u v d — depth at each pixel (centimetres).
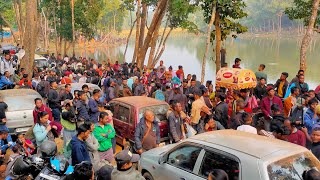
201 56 6906
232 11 1925
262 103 1036
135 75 2025
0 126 985
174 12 2830
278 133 768
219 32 1967
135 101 1067
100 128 860
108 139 873
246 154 566
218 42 1967
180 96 1319
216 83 1271
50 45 7856
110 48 9931
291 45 10681
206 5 1931
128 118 1037
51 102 1330
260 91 1311
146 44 2800
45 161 548
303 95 1079
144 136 895
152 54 2925
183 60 6144
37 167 556
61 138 1201
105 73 2073
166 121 1012
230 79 1219
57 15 5088
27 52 2055
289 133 758
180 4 2264
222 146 607
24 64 2059
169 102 1308
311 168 563
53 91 1336
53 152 545
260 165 537
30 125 1248
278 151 569
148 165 759
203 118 1000
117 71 2252
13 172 563
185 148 674
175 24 3142
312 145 719
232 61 6028
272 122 809
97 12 5053
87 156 693
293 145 604
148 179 771
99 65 2516
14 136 1232
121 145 1080
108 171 545
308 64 5706
